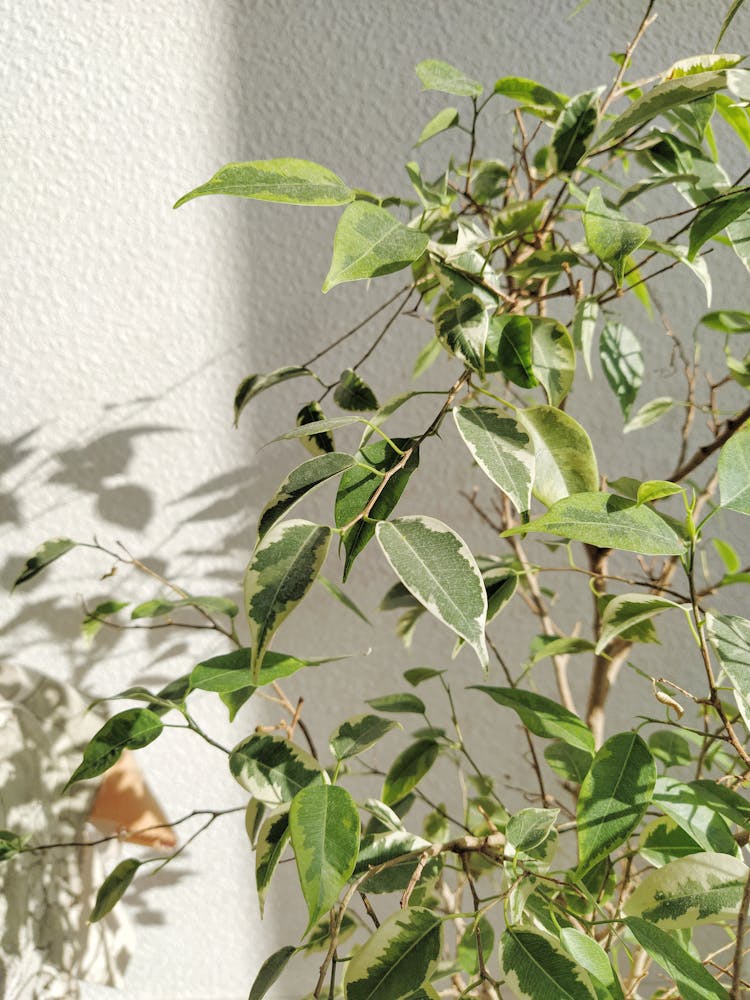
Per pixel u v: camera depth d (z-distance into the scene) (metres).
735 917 0.39
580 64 0.61
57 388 0.65
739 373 0.53
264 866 0.42
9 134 0.61
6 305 0.63
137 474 0.67
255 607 0.37
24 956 0.62
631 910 0.40
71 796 0.65
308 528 0.39
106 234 0.63
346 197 0.37
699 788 0.43
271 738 0.48
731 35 0.61
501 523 0.67
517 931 0.37
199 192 0.36
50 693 0.66
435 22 0.60
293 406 0.66
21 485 0.66
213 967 0.75
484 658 0.36
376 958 0.38
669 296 0.64
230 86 0.61
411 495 0.67
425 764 0.53
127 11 0.60
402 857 0.42
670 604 0.39
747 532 0.67
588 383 0.65
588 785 0.40
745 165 0.62
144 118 0.61
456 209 0.61
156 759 0.71
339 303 0.64
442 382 0.65
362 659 0.70
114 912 0.69
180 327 0.64
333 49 0.61
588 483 0.41
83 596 0.69
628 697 0.71
